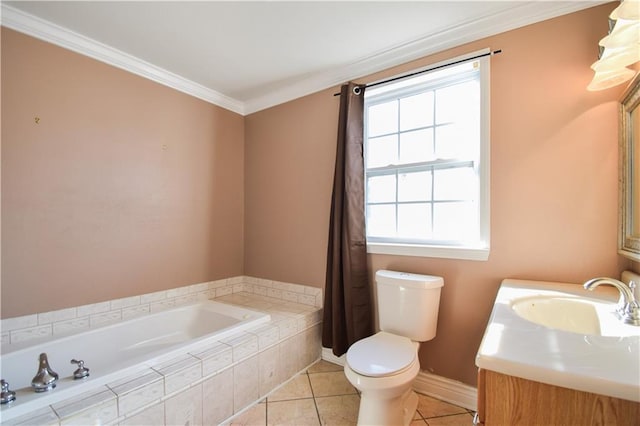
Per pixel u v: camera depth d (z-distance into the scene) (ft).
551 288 4.56
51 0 5.13
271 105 9.24
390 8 5.35
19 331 5.55
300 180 8.58
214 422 5.19
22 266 5.62
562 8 5.03
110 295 6.80
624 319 3.25
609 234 4.68
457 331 6.00
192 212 8.52
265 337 6.25
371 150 7.65
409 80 6.69
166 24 5.84
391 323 6.02
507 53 5.53
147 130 7.52
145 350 6.67
